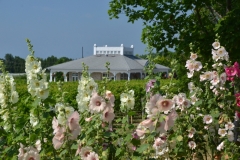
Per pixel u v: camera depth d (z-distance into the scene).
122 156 3.88
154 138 3.58
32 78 3.60
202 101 5.20
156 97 3.21
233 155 4.88
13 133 3.73
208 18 10.88
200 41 9.39
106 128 3.68
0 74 3.96
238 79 5.31
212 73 5.33
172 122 3.21
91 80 3.76
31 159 3.25
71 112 3.34
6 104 3.74
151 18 9.99
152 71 4.53
